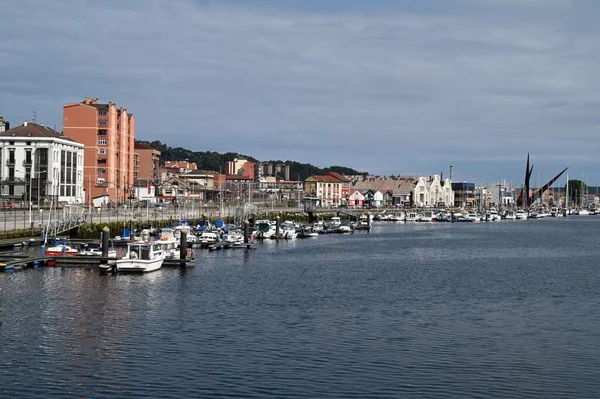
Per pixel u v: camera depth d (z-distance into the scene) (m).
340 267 117.81
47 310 73.94
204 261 121.81
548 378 52.41
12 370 52.84
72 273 100.50
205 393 48.53
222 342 61.22
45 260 107.62
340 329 66.69
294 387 49.84
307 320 70.56
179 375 52.09
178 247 129.88
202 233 156.62
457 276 107.88
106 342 60.88
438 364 55.47
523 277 107.56
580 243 187.12
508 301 83.44
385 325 68.69
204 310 75.12
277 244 165.62
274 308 76.81
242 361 55.62
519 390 49.88
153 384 50.16
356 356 57.34
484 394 49.00
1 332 63.78
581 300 84.62
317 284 95.88
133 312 73.56
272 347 59.75
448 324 69.50
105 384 50.06
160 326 67.06
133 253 105.25
